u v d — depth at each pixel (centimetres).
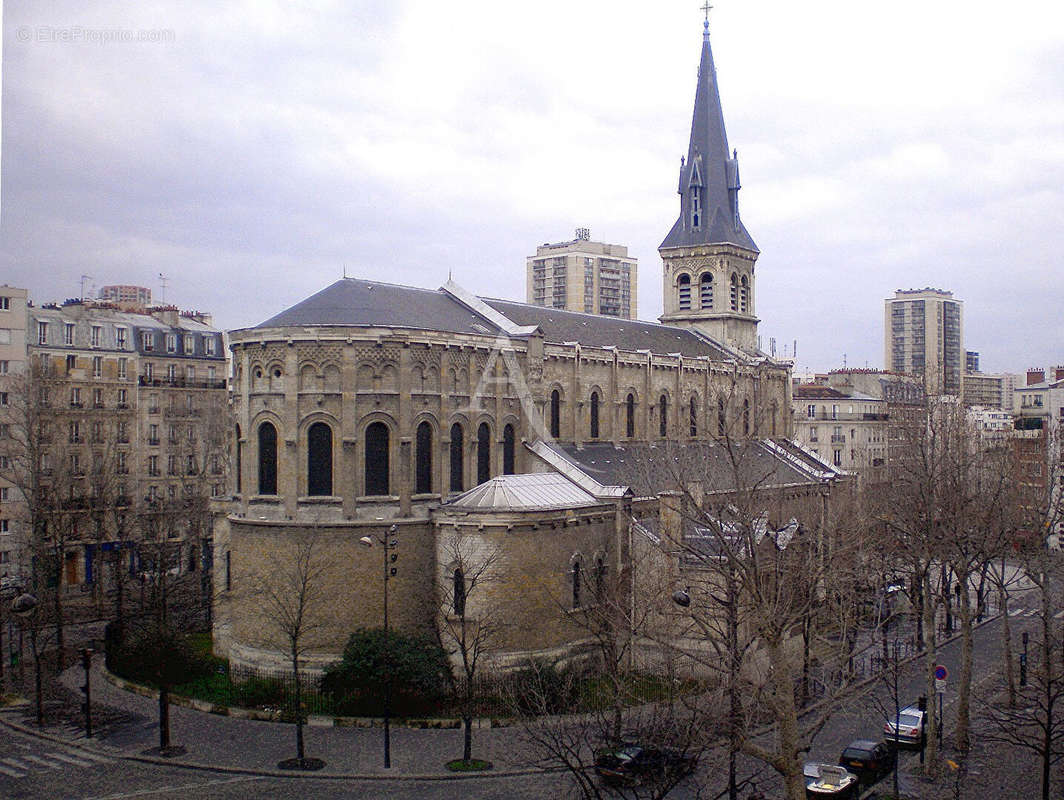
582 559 6469
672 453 7100
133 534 9956
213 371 11625
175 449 10844
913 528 5950
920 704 5597
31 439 8094
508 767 4731
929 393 9988
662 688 5009
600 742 4241
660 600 5591
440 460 6544
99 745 5125
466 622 6016
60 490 8412
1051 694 4881
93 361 10331
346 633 6094
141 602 8119
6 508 9238
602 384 8144
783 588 4459
